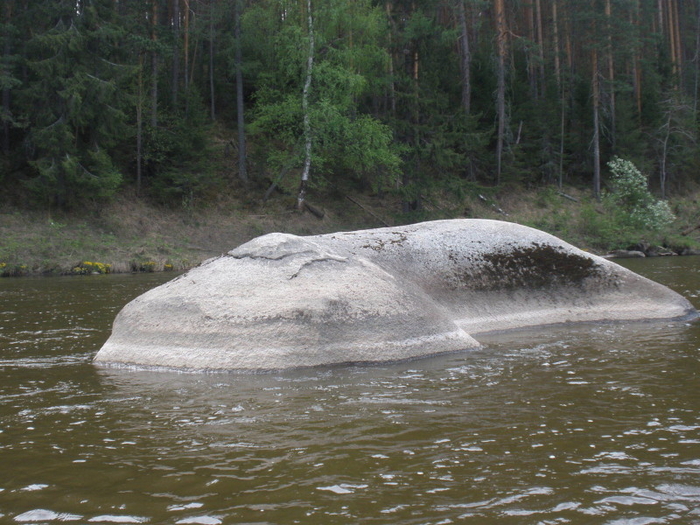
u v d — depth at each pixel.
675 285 14.05
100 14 27.02
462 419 4.60
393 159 30.02
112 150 30.55
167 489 3.44
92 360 6.94
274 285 6.92
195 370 6.25
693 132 47.25
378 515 3.09
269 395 5.33
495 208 36.53
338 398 5.21
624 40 40.78
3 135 28.80
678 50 55.66
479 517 3.06
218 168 31.45
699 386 5.38
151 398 5.30
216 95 39.16
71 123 27.00
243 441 4.20
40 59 27.02
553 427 4.38
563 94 45.09
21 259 22.53
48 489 3.47
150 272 23.23
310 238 8.42
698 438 4.11
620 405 4.88
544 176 42.41
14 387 5.74
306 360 6.31
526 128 41.53
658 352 6.82
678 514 3.07
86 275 21.59
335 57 31.03
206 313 6.67
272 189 32.06
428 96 32.84
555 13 47.78
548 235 9.63
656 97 47.22
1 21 27.81
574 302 9.07
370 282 7.22
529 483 3.46
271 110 30.45
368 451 3.97
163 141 29.67
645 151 44.91
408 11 35.44
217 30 40.03
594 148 41.19
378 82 32.06
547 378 5.78
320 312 6.57
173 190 28.69
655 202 39.16
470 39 46.88
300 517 3.08
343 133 30.58
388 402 5.07
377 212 33.94
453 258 8.78
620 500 3.23
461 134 33.50
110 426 4.57
